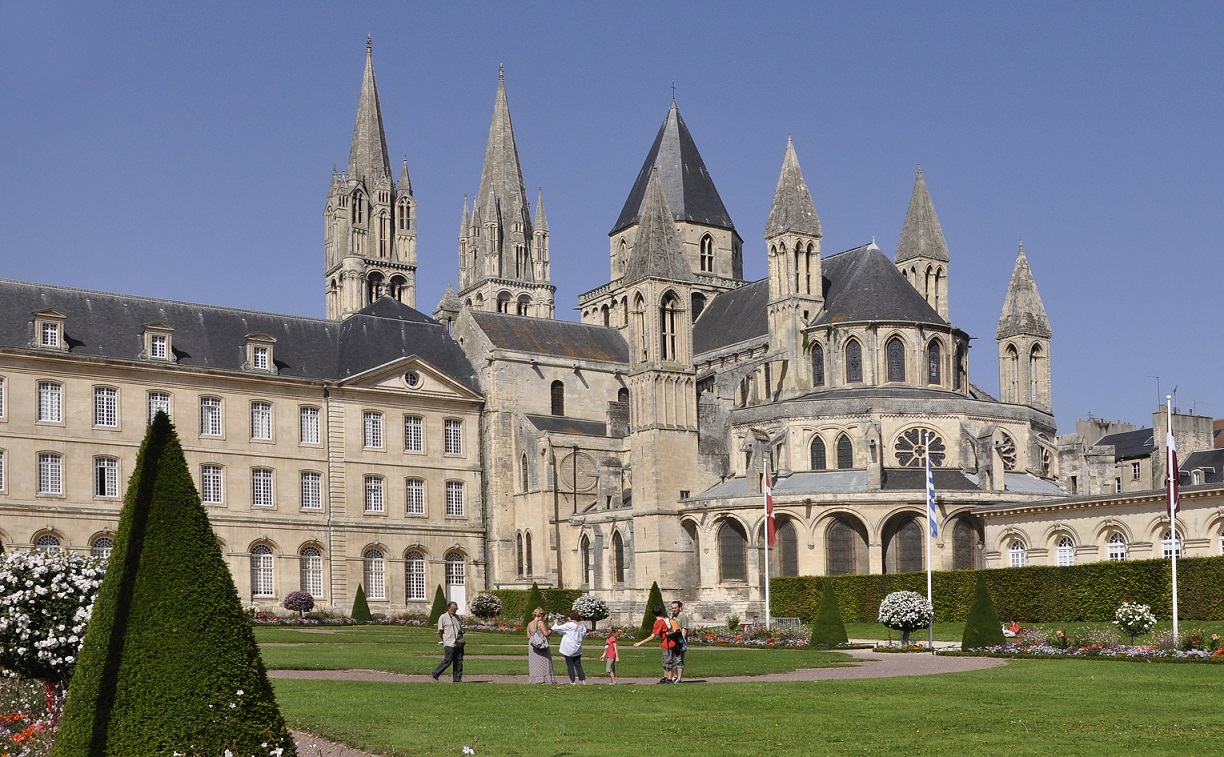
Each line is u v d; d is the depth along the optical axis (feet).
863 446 361.10
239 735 85.05
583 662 201.36
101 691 83.92
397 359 413.39
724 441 390.63
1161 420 512.63
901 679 164.45
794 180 413.39
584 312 558.56
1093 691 148.46
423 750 107.96
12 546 350.84
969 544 342.23
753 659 206.28
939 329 389.19
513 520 425.28
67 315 371.35
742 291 468.75
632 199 544.21
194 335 389.80
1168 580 273.54
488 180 625.00
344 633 293.02
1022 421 373.40
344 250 620.90
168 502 87.20
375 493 406.82
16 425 354.54
